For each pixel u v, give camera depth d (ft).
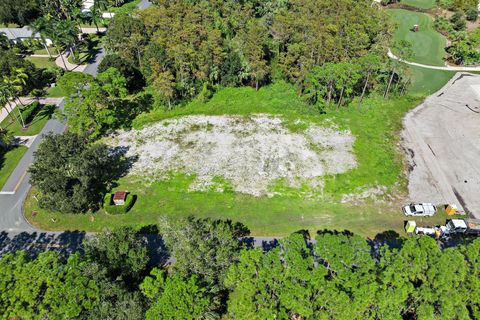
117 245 141.08
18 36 342.03
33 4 359.46
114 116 231.91
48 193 172.86
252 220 180.86
